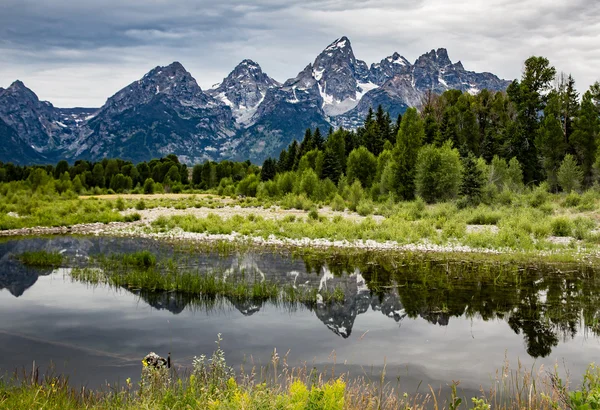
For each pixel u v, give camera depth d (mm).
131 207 47188
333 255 21219
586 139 53594
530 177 56156
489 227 28375
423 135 50656
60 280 16016
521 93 63438
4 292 14398
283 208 44719
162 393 6074
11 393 6395
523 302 13234
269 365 8594
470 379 8008
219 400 5234
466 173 40438
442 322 11453
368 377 8070
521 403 6680
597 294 14102
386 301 13375
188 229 29859
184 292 14359
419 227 27562
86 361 8789
